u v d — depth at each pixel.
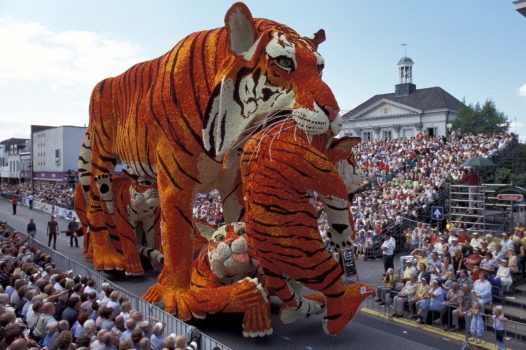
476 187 17.84
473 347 9.62
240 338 8.05
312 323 8.82
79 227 18.95
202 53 8.46
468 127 53.72
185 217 8.82
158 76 9.17
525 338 9.91
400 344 7.93
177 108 8.58
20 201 41.59
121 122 11.00
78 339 6.46
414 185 20.89
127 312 7.77
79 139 48.66
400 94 58.31
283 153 6.79
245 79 7.20
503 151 23.92
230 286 7.98
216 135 7.43
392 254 14.73
